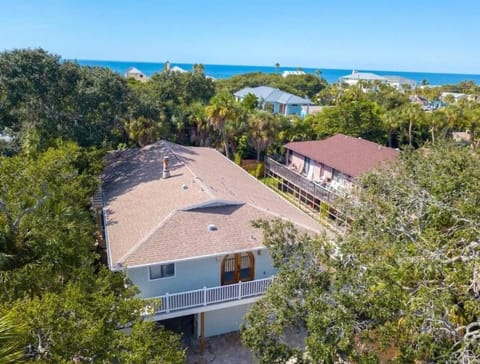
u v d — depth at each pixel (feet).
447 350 31.09
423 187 50.75
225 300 56.29
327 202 102.06
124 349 32.30
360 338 33.96
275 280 41.24
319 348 32.89
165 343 34.86
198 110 154.10
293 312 37.52
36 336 30.17
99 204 77.82
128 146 131.13
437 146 68.28
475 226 38.01
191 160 89.10
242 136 148.77
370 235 46.26
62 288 41.75
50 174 57.00
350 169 108.27
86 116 108.47
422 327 31.48
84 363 30.99
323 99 325.62
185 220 59.21
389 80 510.58
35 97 97.30
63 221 47.93
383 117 172.35
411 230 44.47
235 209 64.75
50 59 100.48
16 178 49.52
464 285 32.78
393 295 33.12
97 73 113.80
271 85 354.95
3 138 100.12
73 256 44.83
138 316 35.60
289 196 124.88
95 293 35.96
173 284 56.70
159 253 52.39
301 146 136.67
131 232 58.49
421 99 347.36
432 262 33.91
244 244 56.70
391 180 56.18
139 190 75.15
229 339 59.93
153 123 129.08
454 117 162.61
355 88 240.32
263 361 37.65
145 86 189.37
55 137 96.94
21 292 38.37
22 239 43.83
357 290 35.35
